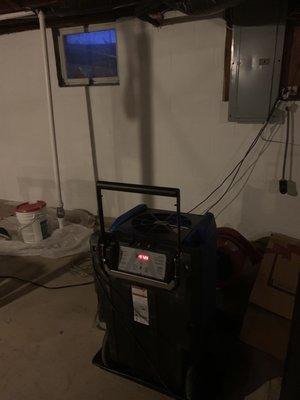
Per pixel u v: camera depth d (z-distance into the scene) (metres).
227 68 2.30
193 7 1.67
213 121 2.48
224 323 1.77
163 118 2.64
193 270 1.12
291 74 2.13
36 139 3.24
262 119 2.26
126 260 1.20
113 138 2.90
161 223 1.31
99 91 2.80
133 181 2.96
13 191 3.63
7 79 3.12
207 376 1.41
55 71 2.88
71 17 2.58
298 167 2.30
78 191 3.25
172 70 2.48
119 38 2.57
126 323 1.34
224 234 2.10
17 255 2.58
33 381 1.46
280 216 2.47
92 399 1.36
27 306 1.97
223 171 2.57
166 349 1.30
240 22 2.09
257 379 1.43
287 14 2.01
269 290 1.65
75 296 2.05
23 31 2.85
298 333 0.93
